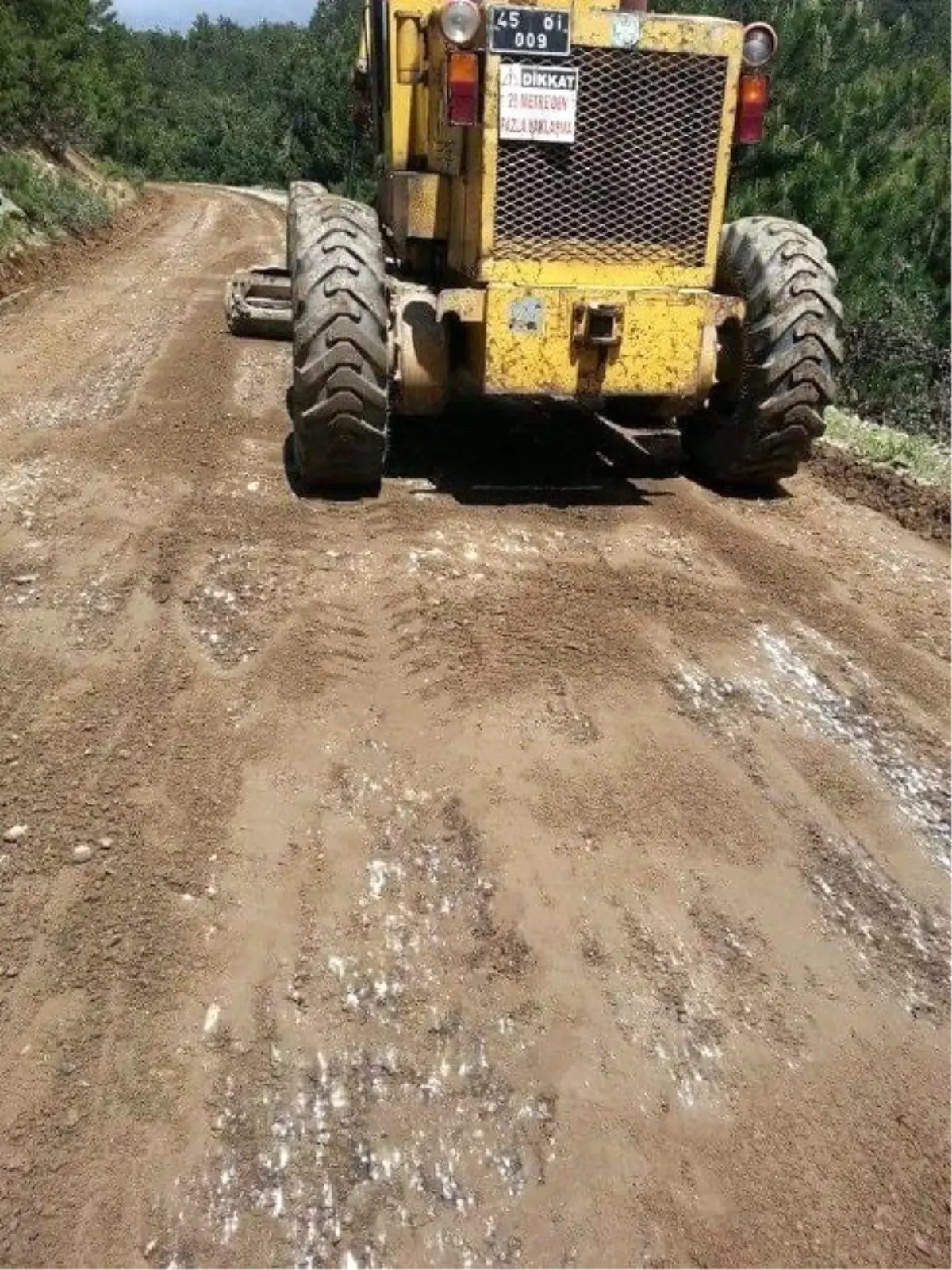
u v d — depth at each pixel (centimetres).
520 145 495
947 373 859
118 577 464
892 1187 232
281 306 936
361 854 312
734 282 572
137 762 346
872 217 898
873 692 406
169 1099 241
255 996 267
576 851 317
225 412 710
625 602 461
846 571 514
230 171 4525
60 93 2266
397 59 590
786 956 287
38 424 673
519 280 512
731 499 604
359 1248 215
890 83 982
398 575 474
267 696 382
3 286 1262
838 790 349
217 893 296
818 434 576
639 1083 251
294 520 529
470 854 314
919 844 329
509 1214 223
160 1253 212
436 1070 251
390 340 529
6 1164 226
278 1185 225
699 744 367
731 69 498
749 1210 226
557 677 399
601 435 690
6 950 275
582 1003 270
